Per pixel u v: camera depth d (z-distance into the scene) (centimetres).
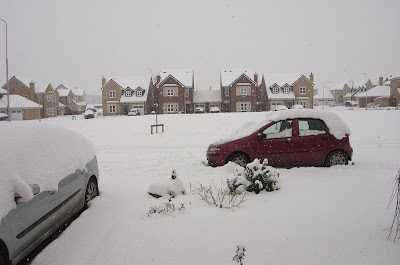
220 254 369
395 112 3206
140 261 362
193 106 6700
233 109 6259
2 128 426
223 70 6825
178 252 378
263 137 837
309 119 854
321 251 368
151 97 6844
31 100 6719
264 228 434
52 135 480
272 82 6700
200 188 633
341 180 666
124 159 1173
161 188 599
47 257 382
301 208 504
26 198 344
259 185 588
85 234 441
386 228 418
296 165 838
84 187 543
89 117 5616
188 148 1430
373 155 1098
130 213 514
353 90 10462
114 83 6431
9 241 327
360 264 339
